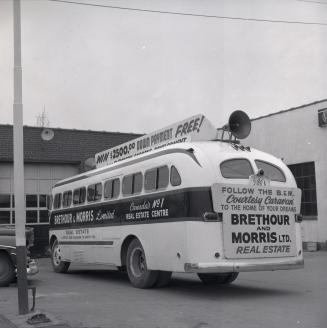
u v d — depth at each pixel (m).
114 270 16.72
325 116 20.45
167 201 10.28
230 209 9.66
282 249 10.15
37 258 22.72
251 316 7.86
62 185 15.78
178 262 9.80
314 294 10.08
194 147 10.09
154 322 7.58
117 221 12.18
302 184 21.77
